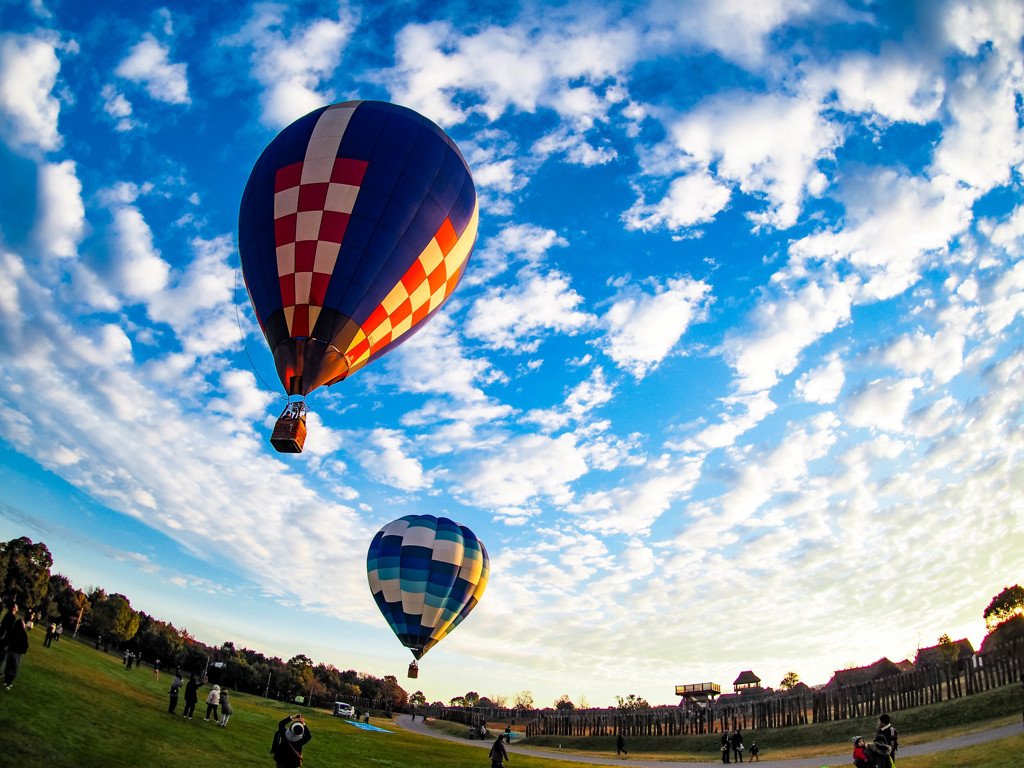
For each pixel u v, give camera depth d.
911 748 22.36
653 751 44.19
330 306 21.98
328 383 22.02
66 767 12.20
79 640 68.06
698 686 62.59
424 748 37.69
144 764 13.91
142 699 24.69
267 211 23.09
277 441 20.33
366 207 22.91
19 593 65.81
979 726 23.86
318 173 23.14
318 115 24.73
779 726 38.69
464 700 139.12
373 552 40.66
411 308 24.12
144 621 92.31
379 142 23.98
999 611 54.81
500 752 20.81
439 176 24.59
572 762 32.59
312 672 107.25
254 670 92.50
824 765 24.91
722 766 29.22
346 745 30.25
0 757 11.67
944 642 55.88
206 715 24.77
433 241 24.19
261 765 17.31
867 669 58.47
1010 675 26.16
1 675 17.36
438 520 41.88
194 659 90.00
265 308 22.48
